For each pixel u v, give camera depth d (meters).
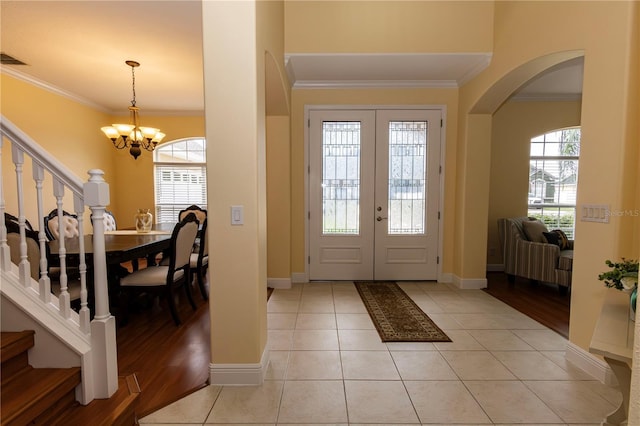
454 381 2.11
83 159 5.16
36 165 1.63
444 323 3.03
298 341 2.67
